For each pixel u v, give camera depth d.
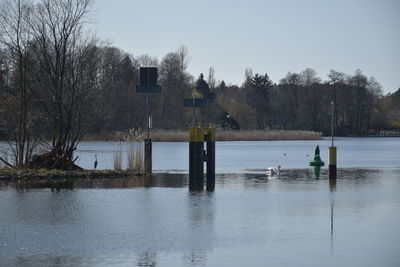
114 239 31.22
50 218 37.03
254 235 32.16
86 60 63.66
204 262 26.75
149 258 27.39
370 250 28.73
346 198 45.94
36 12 61.56
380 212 39.31
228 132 177.38
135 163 64.88
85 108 69.44
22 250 28.86
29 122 62.31
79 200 44.44
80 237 31.64
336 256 27.64
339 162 91.94
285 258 27.36
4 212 39.06
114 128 183.25
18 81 63.53
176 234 32.41
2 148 80.62
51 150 63.03
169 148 147.25
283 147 154.88
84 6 77.94
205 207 41.41
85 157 100.81
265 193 48.91
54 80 60.78
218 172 69.69
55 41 60.97
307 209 40.56
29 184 53.94
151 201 44.12
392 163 89.31
